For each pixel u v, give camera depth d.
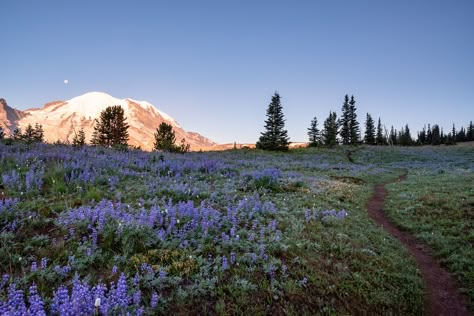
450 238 10.87
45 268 4.93
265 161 44.31
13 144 18.41
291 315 5.14
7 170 11.07
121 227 6.45
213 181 15.88
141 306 4.52
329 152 69.44
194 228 7.59
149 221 7.23
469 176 26.70
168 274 5.53
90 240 6.12
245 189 14.62
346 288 6.37
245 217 9.83
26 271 4.91
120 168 14.29
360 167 42.50
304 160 53.03
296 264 6.97
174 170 16.66
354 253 8.30
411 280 7.64
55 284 4.67
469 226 11.91
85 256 5.48
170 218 8.03
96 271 5.29
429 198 16.70
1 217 6.52
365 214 14.55
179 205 8.98
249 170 22.66
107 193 10.07
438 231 11.70
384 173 36.34
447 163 48.31
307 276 6.43
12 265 5.04
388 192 21.78
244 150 65.44
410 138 125.31
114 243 6.21
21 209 7.21
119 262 5.53
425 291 7.51
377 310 5.98
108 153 19.58
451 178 26.17
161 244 6.51
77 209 7.75
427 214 14.12
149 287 5.00
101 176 11.77
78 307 3.88
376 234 11.16
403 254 9.62
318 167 38.34
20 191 8.85
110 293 4.53
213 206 10.58
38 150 16.38
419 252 10.40
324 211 12.55
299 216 11.34
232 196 12.53
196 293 5.09
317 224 10.48
